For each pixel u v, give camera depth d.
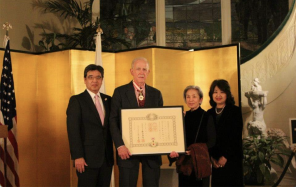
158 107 4.20
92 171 4.03
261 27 8.08
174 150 4.16
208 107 6.07
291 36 7.55
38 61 6.18
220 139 4.90
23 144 6.01
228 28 8.23
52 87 5.99
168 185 4.93
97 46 5.82
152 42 8.39
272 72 7.64
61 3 7.75
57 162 5.90
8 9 6.96
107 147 4.12
